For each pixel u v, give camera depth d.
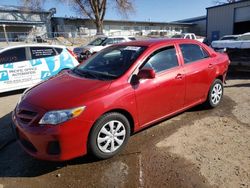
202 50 5.21
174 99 4.47
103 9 34.31
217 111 5.39
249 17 30.00
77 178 3.25
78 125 3.22
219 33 33.78
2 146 4.18
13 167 3.57
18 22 34.75
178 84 4.45
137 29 45.41
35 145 3.21
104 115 3.48
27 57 7.95
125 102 3.66
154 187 3.02
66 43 29.83
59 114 3.15
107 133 3.54
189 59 4.83
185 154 3.70
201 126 4.64
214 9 33.75
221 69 5.46
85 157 3.70
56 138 3.12
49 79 4.37
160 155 3.70
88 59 4.84
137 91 3.80
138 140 4.16
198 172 3.26
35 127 3.19
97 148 3.47
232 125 4.66
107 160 3.62
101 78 3.86
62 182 3.20
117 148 3.70
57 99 3.36
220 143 3.99
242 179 3.10
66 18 38.62
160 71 4.23
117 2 33.81
